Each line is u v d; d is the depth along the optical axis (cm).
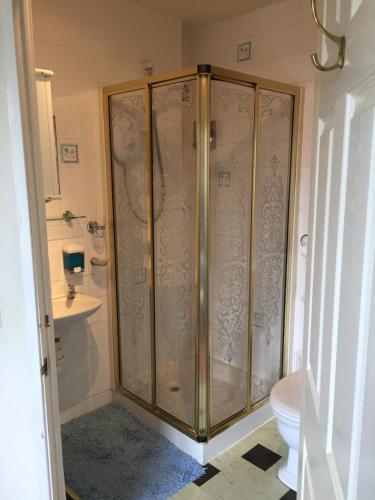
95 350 260
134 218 240
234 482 200
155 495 192
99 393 266
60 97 221
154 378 242
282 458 216
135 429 242
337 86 70
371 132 51
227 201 220
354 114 59
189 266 219
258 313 248
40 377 119
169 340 232
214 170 208
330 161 76
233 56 268
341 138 66
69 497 189
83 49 226
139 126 224
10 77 105
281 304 262
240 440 231
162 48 263
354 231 58
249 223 231
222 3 241
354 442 55
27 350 123
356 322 56
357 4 59
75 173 233
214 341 221
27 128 108
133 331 254
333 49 75
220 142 206
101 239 251
